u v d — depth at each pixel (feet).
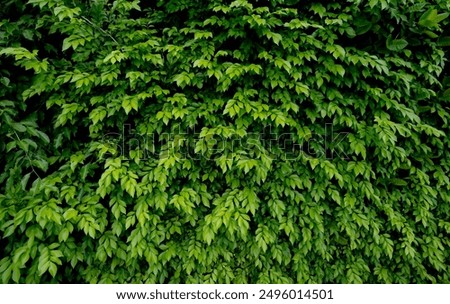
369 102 8.78
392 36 9.20
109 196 8.43
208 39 8.54
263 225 8.26
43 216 6.85
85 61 8.63
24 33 8.13
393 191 9.45
